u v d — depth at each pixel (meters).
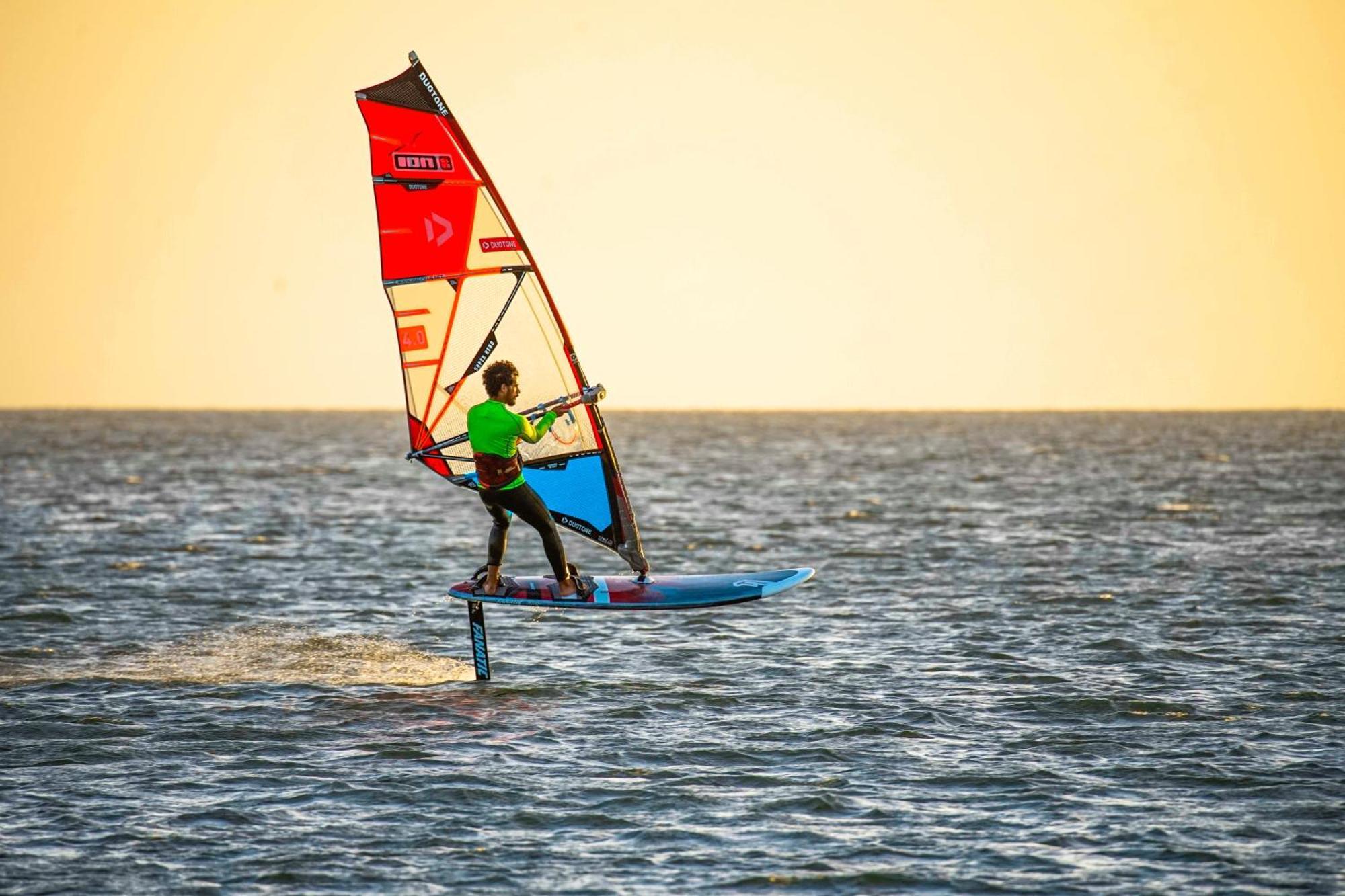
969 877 36.94
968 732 51.59
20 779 45.16
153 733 51.16
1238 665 63.38
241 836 39.91
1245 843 39.25
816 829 40.62
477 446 53.84
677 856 38.47
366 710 55.41
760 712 55.03
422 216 54.03
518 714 54.78
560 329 55.81
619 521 57.12
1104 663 64.38
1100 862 37.94
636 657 67.06
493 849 39.00
